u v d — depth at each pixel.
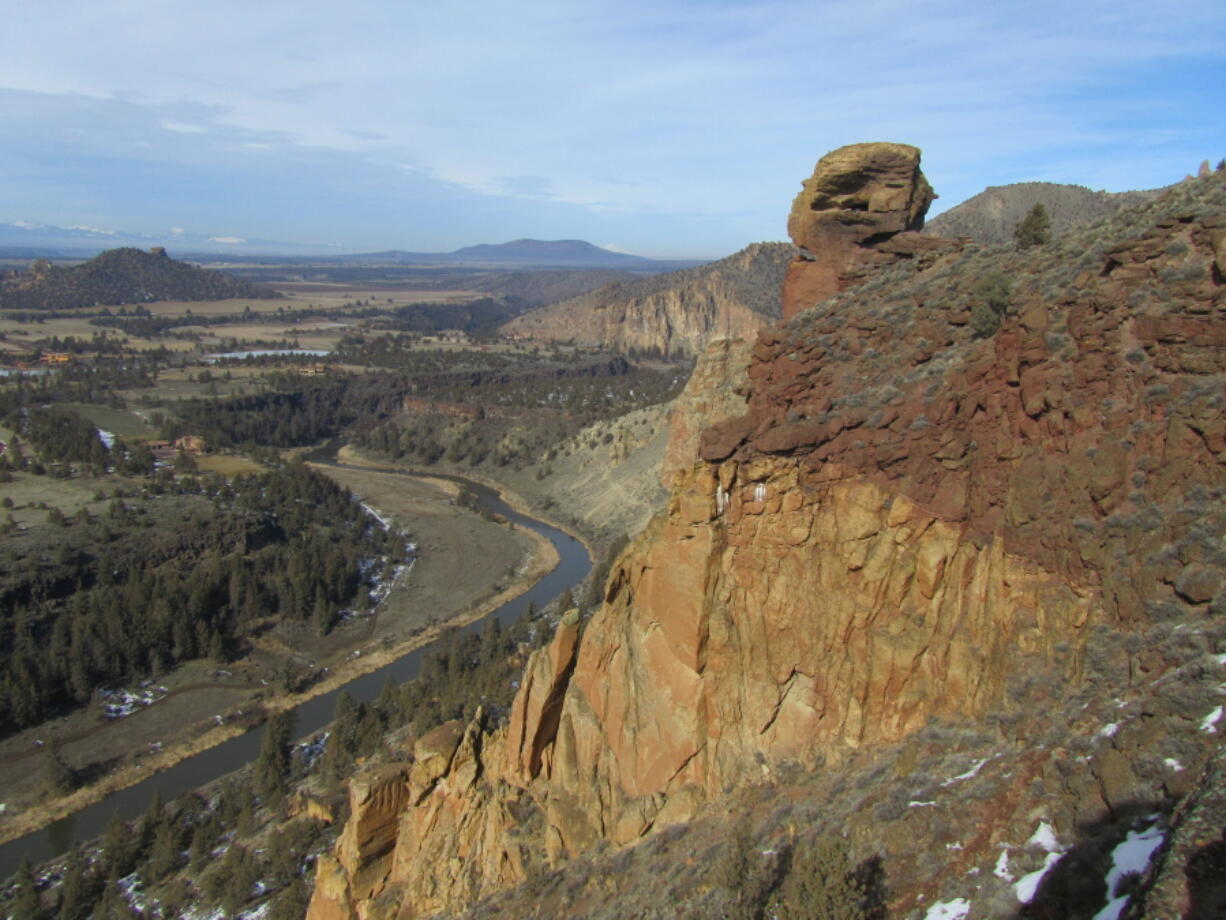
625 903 28.52
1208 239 25.09
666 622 31.55
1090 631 24.30
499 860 34.78
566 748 34.81
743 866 25.88
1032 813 21.48
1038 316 26.89
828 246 43.38
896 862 22.94
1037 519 26.02
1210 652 20.75
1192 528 22.80
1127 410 25.03
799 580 30.12
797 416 30.88
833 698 29.67
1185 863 14.34
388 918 36.59
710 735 30.95
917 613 28.34
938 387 28.83
